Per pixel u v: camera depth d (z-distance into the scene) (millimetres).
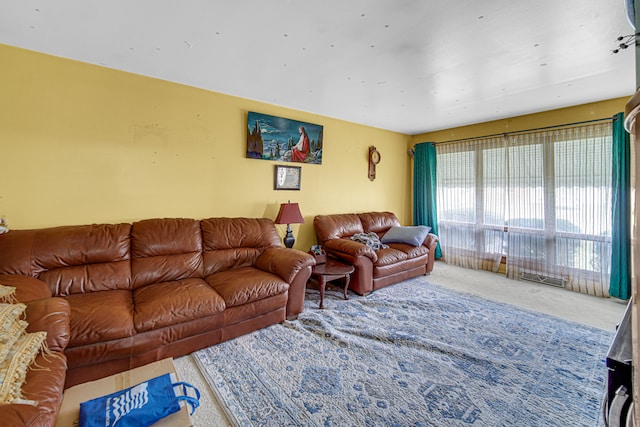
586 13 1755
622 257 3123
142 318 1889
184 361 2033
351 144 4414
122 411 1058
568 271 3566
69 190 2438
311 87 2992
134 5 1723
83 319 1746
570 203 3543
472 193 4473
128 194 2693
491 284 3746
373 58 2350
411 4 1690
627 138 3096
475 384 1825
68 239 2219
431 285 3701
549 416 1580
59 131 2381
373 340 2328
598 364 2037
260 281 2477
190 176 3014
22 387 1142
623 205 3113
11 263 1970
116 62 2465
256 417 1550
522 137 3928
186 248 2693
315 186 4023
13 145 2225
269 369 1943
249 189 3422
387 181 4980
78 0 1678
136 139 2709
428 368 1978
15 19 1863
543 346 2260
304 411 1594
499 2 1665
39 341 1301
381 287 3551
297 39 2078
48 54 2318
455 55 2293
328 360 2051
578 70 2545
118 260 2393
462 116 4035
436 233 4918
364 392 1743
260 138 3436
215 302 2180
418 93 3139
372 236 3984
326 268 3119
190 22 1890
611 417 746
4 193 2209
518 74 2635
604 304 3104
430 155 4941
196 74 2699
